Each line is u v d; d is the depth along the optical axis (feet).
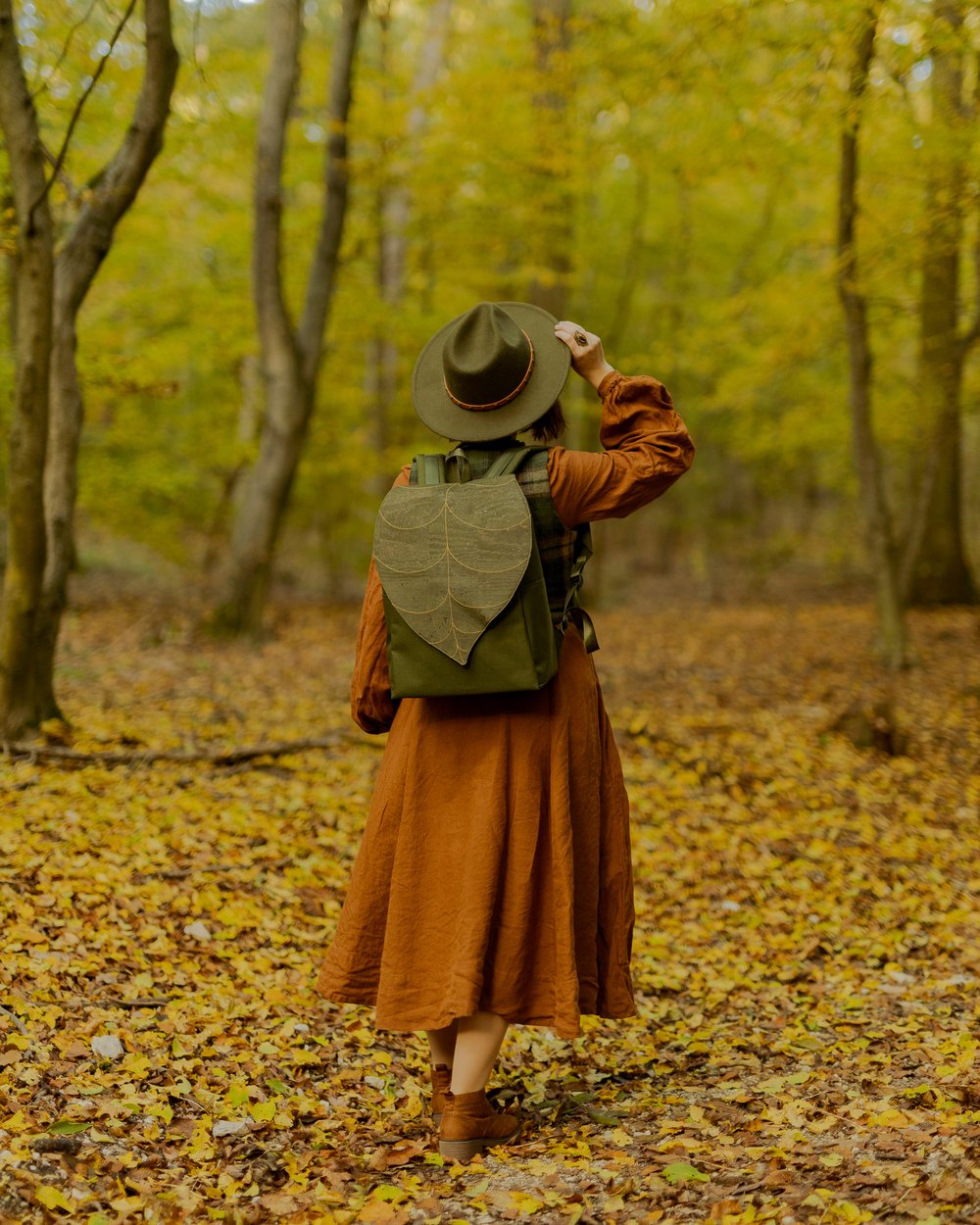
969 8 22.93
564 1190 7.09
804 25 24.29
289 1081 9.05
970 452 63.67
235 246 42.34
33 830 13.92
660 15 26.40
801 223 56.75
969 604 49.52
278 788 18.10
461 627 7.18
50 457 19.56
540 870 7.59
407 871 7.58
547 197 39.60
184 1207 6.75
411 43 54.80
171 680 29.30
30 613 18.75
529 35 33.04
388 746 7.97
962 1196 6.17
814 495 71.87
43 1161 7.00
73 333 19.76
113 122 25.80
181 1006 9.96
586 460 7.55
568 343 7.86
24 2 19.34
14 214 17.80
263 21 37.60
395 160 37.70
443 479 7.72
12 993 9.42
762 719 26.40
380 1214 6.72
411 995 7.53
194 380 47.37
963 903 14.99
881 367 42.96
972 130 26.18
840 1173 6.93
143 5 18.26
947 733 25.68
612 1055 10.30
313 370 37.76
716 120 29.50
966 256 40.65
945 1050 9.42
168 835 14.69
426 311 47.70
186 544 57.57
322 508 53.31
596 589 55.67
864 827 18.45
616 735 23.49
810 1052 10.09
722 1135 8.02
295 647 37.55
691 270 59.88
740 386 40.98
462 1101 7.75
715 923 14.38
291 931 12.43
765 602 59.93
